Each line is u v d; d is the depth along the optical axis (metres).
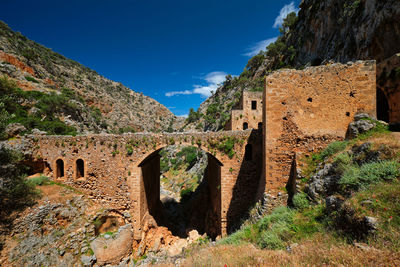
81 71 100.44
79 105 42.31
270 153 10.70
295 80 10.51
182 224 21.89
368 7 16.67
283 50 50.06
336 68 10.07
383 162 5.73
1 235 10.48
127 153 14.64
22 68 44.88
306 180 8.97
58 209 12.97
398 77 11.51
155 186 19.77
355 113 9.73
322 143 9.95
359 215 4.39
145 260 13.79
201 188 25.81
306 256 4.27
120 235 13.84
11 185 11.66
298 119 10.37
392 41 14.24
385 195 4.50
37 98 30.80
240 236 9.28
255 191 14.06
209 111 70.38
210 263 5.78
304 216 7.18
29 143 14.72
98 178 14.86
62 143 15.05
